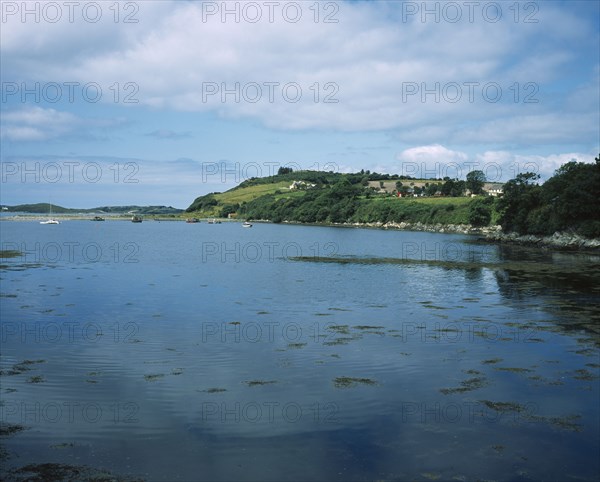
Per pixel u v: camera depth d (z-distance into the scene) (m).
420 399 16.59
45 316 30.97
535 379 18.56
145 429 14.33
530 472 11.95
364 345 23.75
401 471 11.98
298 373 19.39
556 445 13.30
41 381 18.47
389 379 18.67
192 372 19.56
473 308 33.78
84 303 35.91
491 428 14.34
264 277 52.25
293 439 13.67
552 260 71.25
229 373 19.45
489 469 12.09
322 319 30.19
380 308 34.00
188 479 11.63
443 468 12.12
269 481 11.55
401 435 13.90
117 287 44.44
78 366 20.36
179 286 45.34
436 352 22.45
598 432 14.09
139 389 17.62
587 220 97.69
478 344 23.88
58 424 14.66
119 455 12.80
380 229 198.62
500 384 18.05
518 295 39.41
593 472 11.94
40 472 11.90
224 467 12.20
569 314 31.33
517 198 120.25
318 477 11.71
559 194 108.50
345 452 12.95
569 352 22.34
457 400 16.50
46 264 65.50
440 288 43.78
